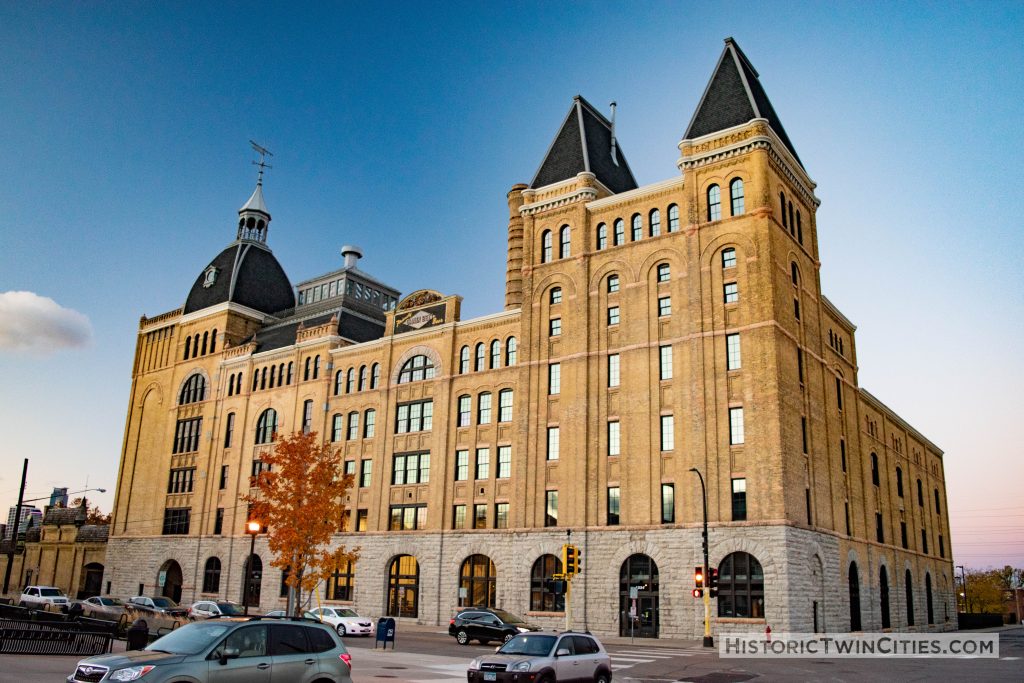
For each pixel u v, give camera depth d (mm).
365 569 63219
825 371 54344
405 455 63906
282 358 75812
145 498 84000
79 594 87500
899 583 65688
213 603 46281
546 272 58094
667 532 47812
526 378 57031
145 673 13820
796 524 44938
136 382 91188
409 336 66188
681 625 45969
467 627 40969
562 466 53688
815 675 28734
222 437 78375
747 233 49031
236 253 88562
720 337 48625
